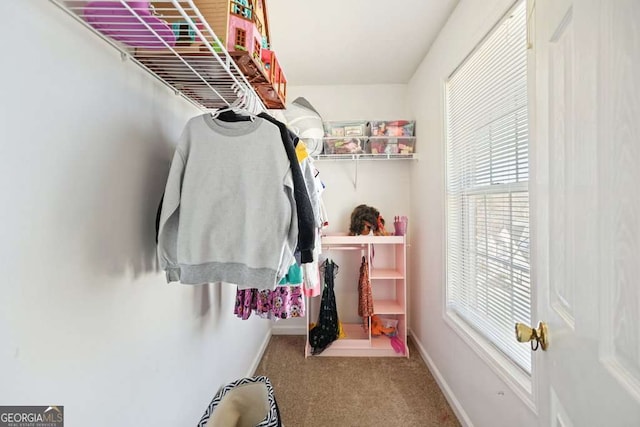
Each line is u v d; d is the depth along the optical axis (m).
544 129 0.71
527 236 1.11
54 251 0.61
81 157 0.68
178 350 1.12
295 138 1.18
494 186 1.33
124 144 0.82
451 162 1.81
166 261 0.92
